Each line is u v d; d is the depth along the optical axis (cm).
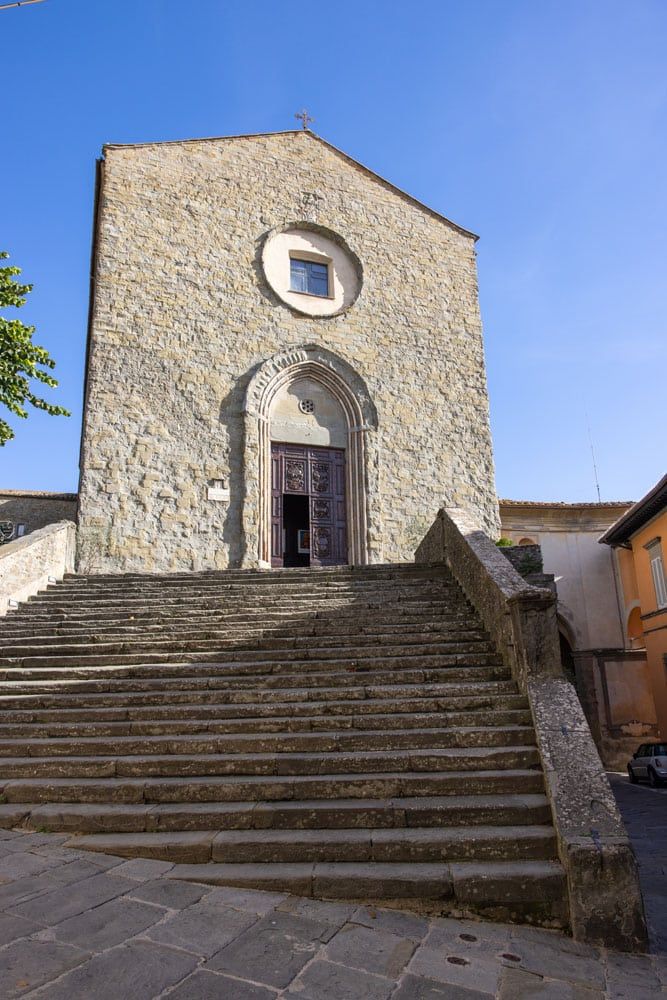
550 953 385
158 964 334
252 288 1683
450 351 1834
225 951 353
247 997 312
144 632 888
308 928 386
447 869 443
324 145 1909
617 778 1934
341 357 1708
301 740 591
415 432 1719
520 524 2311
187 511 1459
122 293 1557
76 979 317
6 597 1019
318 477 1642
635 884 416
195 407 1534
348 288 1803
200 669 751
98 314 1521
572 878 418
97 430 1441
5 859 460
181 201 1688
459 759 554
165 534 1428
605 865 420
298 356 1659
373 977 338
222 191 1739
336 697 673
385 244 1873
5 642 882
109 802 541
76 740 615
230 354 1606
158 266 1611
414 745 586
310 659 781
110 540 1384
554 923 422
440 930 399
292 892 432
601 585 2292
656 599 2019
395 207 1927
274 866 457
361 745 586
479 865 450
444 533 1170
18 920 372
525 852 460
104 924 373
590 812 462
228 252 1688
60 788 548
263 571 1168
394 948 371
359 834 479
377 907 423
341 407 1703
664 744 1744
